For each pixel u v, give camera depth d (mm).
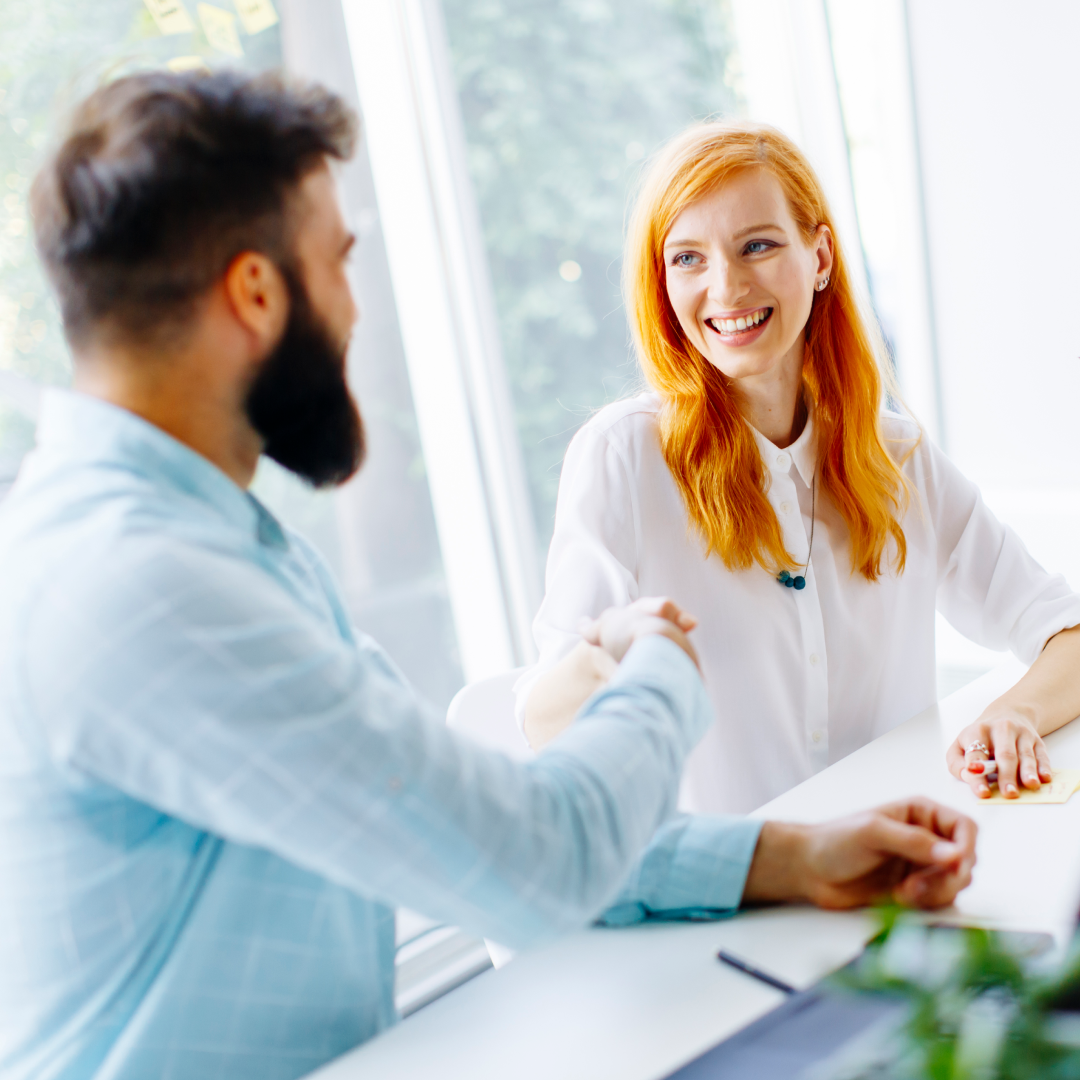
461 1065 737
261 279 689
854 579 1455
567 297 2697
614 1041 739
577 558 1394
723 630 1433
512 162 2588
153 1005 691
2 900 668
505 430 2404
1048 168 2400
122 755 604
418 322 2363
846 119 2736
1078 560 2418
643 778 720
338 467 792
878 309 2801
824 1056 638
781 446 1474
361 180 2281
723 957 817
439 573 2492
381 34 2207
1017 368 2561
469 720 1394
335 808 606
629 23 2732
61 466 674
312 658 620
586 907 686
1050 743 1175
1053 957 683
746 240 1340
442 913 650
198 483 701
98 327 684
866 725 1500
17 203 1844
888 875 859
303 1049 753
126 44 1932
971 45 2449
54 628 598
